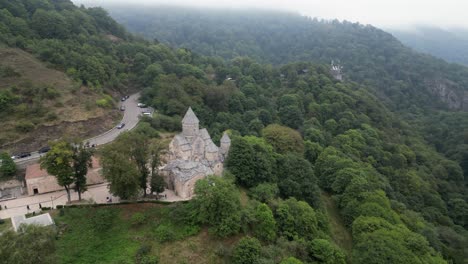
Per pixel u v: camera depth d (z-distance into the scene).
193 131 98.25
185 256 66.06
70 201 79.31
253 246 66.69
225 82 194.62
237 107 168.12
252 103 176.62
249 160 93.44
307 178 103.75
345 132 170.25
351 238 96.00
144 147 80.19
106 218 72.19
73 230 69.75
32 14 183.38
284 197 99.94
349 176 111.56
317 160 131.38
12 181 87.88
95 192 85.62
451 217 135.00
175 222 71.94
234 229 70.19
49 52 144.00
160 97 150.38
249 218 74.06
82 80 144.38
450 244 102.50
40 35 164.75
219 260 66.38
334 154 134.50
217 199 71.12
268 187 91.50
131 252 66.00
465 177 173.12
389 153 160.62
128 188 74.81
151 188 79.88
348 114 186.38
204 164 87.88
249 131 147.25
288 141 131.12
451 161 173.00
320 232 85.31
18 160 97.88
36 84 123.62
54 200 81.12
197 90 161.38
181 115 142.62
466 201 146.50
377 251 76.81
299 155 125.44
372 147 160.62
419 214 117.69
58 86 129.75
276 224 79.62
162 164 87.25
